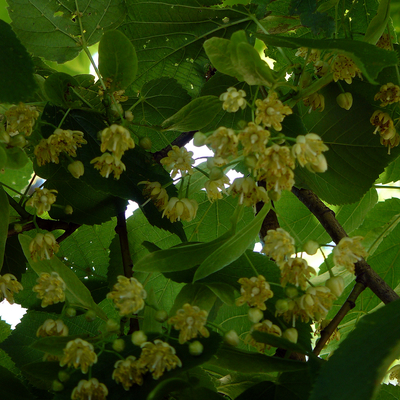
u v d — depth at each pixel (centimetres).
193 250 29
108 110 36
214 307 36
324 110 39
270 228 38
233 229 30
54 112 36
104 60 34
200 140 30
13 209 38
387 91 35
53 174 38
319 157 28
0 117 34
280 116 28
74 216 39
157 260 29
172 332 29
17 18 38
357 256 30
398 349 24
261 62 29
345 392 23
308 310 29
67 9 38
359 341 25
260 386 30
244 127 29
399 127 37
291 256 30
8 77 28
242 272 33
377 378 23
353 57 28
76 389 27
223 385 33
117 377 27
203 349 28
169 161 35
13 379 30
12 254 39
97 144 37
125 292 28
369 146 39
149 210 37
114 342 28
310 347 31
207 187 33
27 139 37
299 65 34
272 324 30
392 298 34
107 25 39
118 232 39
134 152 37
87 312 31
